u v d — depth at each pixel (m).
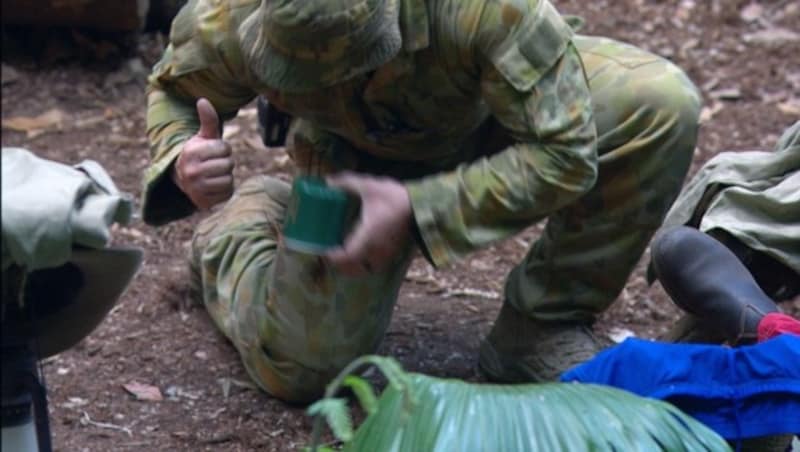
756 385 3.49
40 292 3.15
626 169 4.44
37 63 8.30
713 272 3.96
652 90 4.37
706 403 3.51
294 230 3.85
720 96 8.13
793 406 3.47
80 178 2.97
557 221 4.61
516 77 3.98
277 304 4.59
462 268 6.07
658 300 5.80
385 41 3.77
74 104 7.91
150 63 8.43
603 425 3.21
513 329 4.87
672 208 4.77
